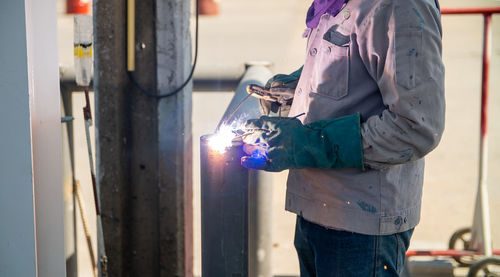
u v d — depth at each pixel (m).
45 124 1.52
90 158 1.94
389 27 1.31
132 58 1.99
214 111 5.23
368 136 1.34
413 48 1.29
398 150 1.34
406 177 1.48
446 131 4.95
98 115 1.95
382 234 1.45
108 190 2.00
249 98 2.00
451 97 5.81
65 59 6.41
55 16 1.52
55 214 1.60
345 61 1.42
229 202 1.41
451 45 8.00
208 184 1.40
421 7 1.31
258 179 2.16
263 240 2.19
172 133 2.06
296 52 7.41
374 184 1.43
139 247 2.12
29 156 1.43
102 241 1.98
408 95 1.29
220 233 1.43
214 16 10.84
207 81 2.46
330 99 1.45
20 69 1.39
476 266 2.56
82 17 1.89
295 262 2.98
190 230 2.18
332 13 1.44
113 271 2.05
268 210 2.19
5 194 1.45
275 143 1.36
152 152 2.07
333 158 1.36
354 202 1.44
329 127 1.37
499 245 3.15
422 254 2.71
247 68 2.44
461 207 3.63
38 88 1.47
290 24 9.66
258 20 10.20
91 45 1.91
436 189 3.89
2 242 1.47
